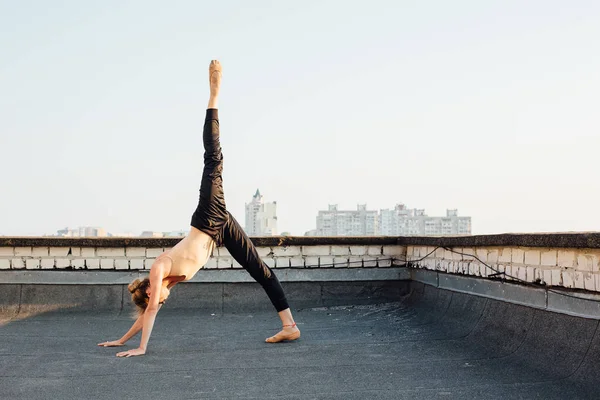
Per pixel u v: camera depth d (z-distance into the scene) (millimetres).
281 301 6066
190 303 8391
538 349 4910
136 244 8266
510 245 5656
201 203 5672
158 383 4340
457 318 6676
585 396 3934
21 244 8172
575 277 4648
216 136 5707
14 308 8031
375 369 4766
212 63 5730
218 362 5066
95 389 4176
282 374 4617
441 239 7422
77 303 8180
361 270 8742
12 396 3992
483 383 4297
